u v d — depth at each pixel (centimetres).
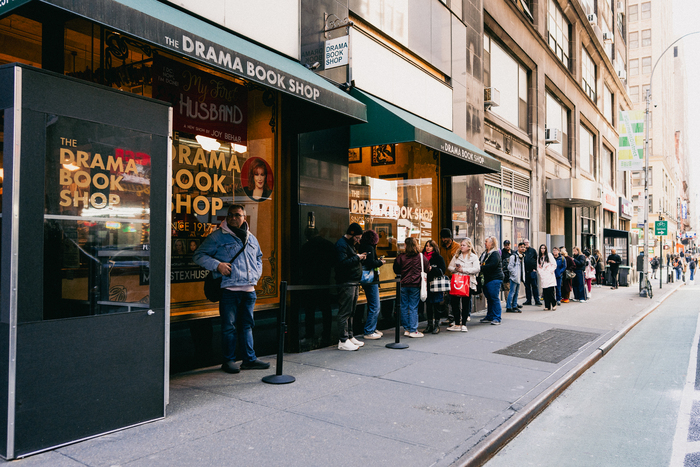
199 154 627
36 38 525
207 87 637
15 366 341
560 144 2192
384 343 793
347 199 815
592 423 486
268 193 723
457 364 659
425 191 1122
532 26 1725
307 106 712
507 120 1611
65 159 369
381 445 385
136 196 414
